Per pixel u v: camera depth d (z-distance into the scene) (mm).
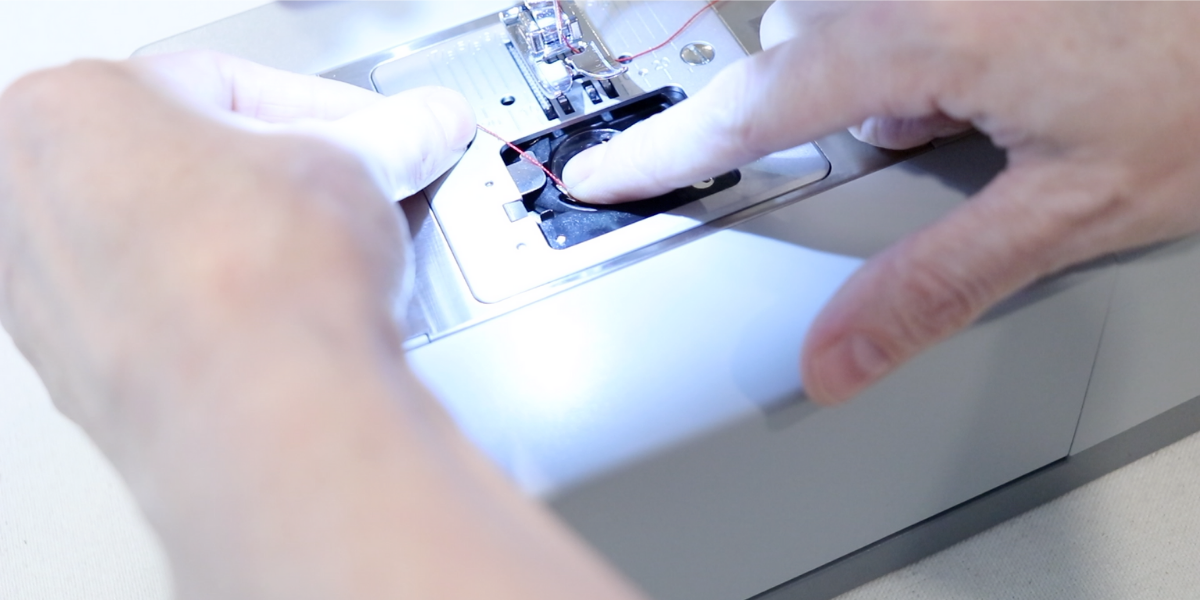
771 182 448
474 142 476
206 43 521
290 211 244
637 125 447
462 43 520
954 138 449
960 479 499
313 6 535
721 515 415
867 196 434
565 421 369
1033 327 402
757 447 385
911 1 351
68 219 248
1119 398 494
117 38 663
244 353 220
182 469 219
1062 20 340
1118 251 387
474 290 419
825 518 467
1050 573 547
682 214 439
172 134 261
